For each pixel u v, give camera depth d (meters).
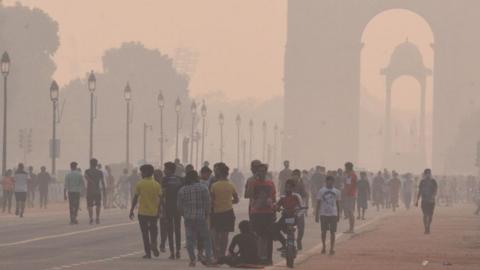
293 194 66.38
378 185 157.12
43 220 111.69
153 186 69.88
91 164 105.31
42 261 65.38
